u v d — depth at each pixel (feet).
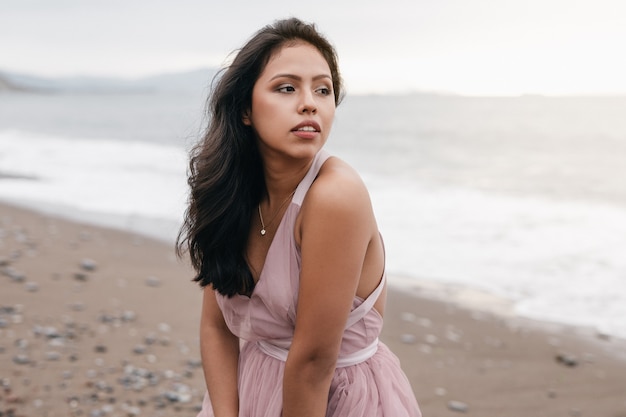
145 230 32.45
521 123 123.85
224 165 5.84
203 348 6.96
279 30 5.67
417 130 107.96
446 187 48.62
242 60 5.70
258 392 6.26
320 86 5.63
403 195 44.75
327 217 5.30
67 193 44.62
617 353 18.39
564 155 72.08
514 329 20.25
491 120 132.98
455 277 25.61
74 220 34.71
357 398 5.95
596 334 19.81
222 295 6.13
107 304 20.26
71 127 125.49
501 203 41.55
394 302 22.86
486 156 72.18
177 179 51.47
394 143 87.45
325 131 5.63
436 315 21.54
